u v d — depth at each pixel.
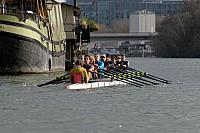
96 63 133.38
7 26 145.00
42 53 157.38
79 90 117.06
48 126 71.56
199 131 69.44
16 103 94.56
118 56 150.00
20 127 70.75
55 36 176.88
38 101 97.62
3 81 137.62
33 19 150.75
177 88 132.12
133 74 136.50
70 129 69.62
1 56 148.00
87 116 80.19
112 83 129.62
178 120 77.44
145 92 118.25
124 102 98.75
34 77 150.88
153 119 78.19
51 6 171.62
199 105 95.69
